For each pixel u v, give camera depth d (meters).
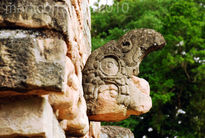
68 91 1.93
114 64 3.24
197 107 12.30
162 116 11.68
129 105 3.14
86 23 4.15
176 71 12.71
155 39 3.28
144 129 11.82
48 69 1.55
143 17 11.80
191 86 12.59
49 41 1.60
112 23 12.70
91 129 3.56
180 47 12.23
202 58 12.43
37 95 1.63
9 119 1.58
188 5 12.51
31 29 1.62
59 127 1.88
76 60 2.47
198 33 12.45
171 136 11.87
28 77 1.52
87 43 4.14
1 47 1.53
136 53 3.26
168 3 13.52
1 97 1.61
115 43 3.32
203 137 12.00
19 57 1.53
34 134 1.57
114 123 10.17
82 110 2.37
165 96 11.04
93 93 3.16
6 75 1.51
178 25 12.27
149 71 11.89
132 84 3.19
